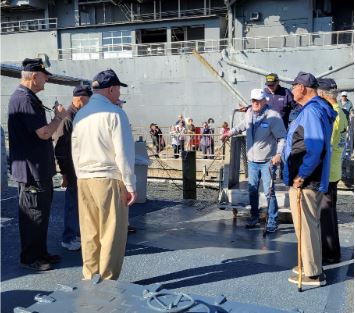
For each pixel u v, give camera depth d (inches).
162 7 1099.9
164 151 689.6
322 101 139.0
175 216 247.8
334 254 167.3
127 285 86.7
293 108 234.4
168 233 211.6
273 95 236.8
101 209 130.4
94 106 130.6
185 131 714.2
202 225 227.0
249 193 220.2
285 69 763.4
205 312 73.6
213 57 814.5
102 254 131.7
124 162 127.6
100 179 129.3
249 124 210.5
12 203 277.6
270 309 76.8
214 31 986.1
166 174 562.3
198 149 627.8
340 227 229.3
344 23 992.9
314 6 903.7
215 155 509.7
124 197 132.4
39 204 154.9
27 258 158.6
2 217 239.8
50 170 156.4
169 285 146.5
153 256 175.8
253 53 778.2
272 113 205.3
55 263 165.0
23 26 1162.0
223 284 147.3
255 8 920.9
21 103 145.9
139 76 882.8
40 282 147.5
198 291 141.8
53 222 229.9
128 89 894.4
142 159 279.0
